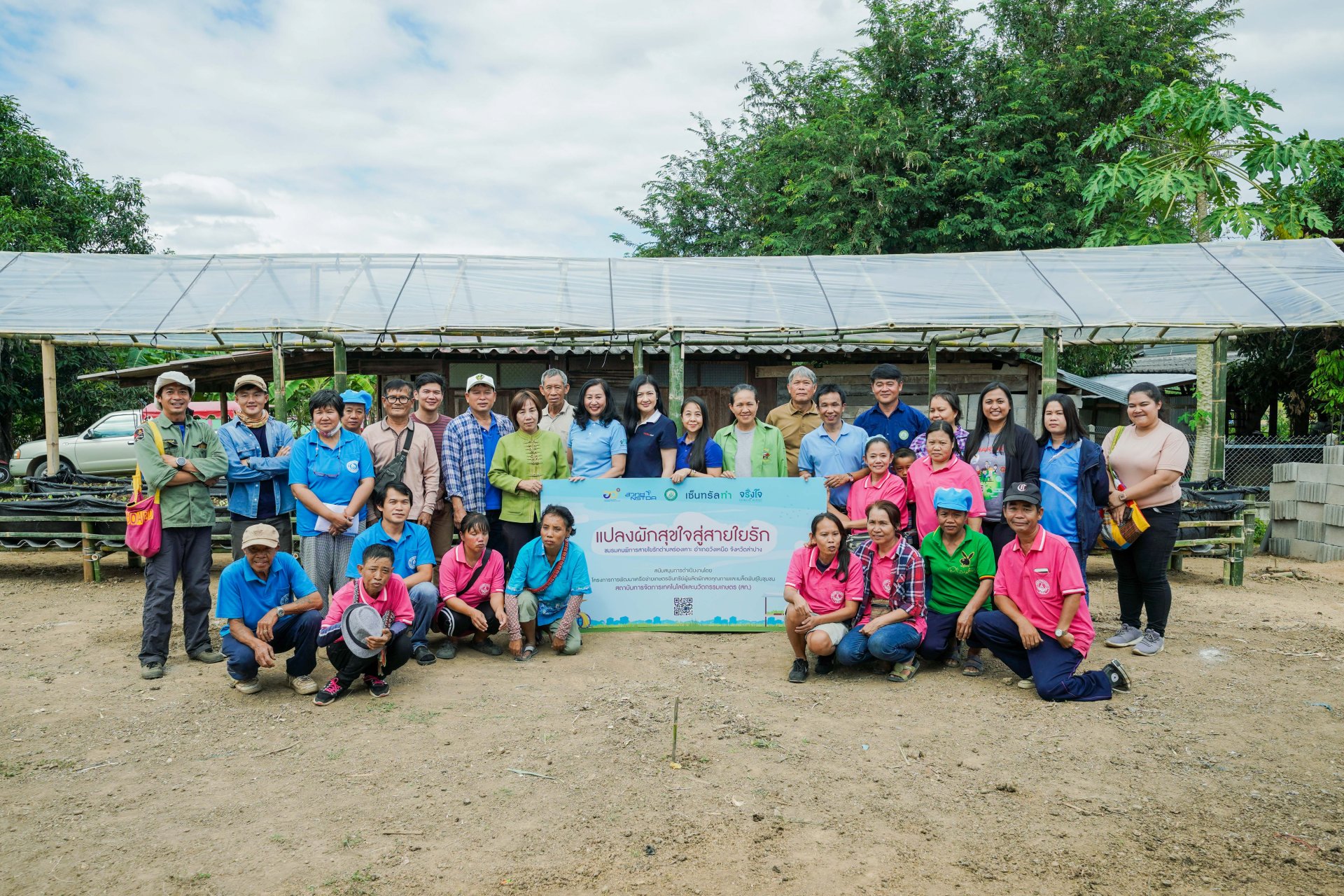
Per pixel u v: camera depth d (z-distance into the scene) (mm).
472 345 13344
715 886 3062
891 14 20516
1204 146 12492
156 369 15453
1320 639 6523
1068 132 19156
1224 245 10562
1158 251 10547
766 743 4395
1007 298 9617
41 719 4766
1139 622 6340
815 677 5574
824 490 6656
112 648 6230
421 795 3793
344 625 4895
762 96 24781
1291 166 11633
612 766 4098
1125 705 5000
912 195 18766
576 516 6676
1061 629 5090
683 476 6676
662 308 9453
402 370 16188
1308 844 3383
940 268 10469
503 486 6465
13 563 9945
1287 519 10820
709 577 6730
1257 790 3881
